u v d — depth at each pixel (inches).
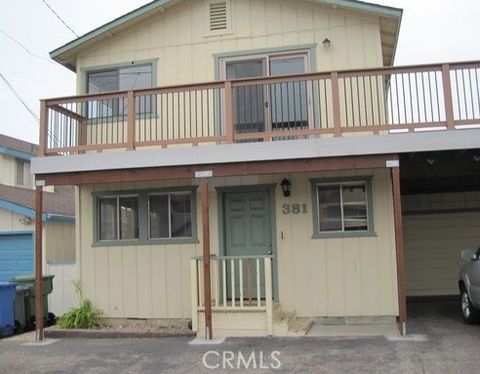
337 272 389.1
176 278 413.4
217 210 409.4
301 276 393.1
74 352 330.0
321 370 266.1
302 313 390.0
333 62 410.6
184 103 391.9
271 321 352.5
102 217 434.6
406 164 404.5
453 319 392.5
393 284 382.3
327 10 416.5
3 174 724.7
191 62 434.0
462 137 334.0
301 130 352.5
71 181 380.2
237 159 352.2
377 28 407.5
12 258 557.0
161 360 299.4
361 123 394.0
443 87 342.0
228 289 405.7
